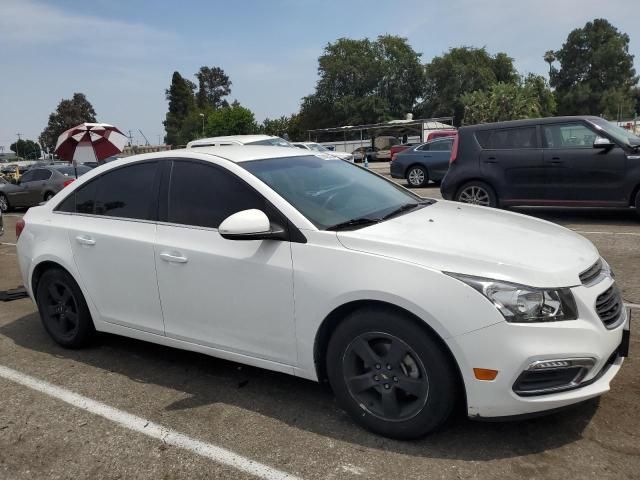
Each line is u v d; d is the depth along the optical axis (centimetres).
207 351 358
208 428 316
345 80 7225
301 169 382
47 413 344
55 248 427
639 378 344
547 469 262
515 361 257
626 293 516
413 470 266
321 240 306
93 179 423
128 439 310
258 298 324
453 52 6781
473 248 286
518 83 6750
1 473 285
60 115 10231
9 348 456
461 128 941
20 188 1627
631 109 8225
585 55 8419
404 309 274
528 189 880
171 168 380
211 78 11662
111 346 450
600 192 830
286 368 325
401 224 326
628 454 270
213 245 343
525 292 261
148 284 374
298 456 284
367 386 295
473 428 299
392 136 4619
